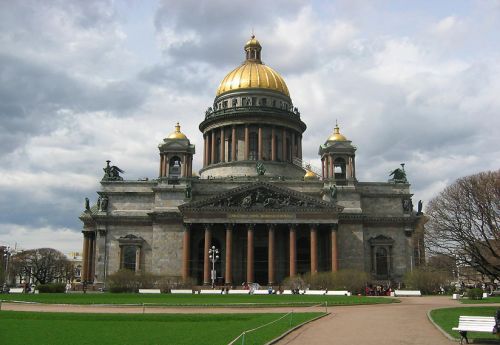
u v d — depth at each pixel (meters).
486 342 34.06
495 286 114.38
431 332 38.53
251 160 146.75
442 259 83.56
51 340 33.09
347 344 32.28
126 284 110.88
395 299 83.12
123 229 130.12
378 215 130.62
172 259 125.38
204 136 158.75
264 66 163.12
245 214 121.19
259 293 105.94
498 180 79.44
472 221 74.06
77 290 123.88
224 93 157.50
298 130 157.38
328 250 125.94
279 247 129.25
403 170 134.88
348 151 132.50
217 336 34.44
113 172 136.12
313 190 131.88
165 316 48.97
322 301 75.12
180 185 129.50
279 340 33.69
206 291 107.56
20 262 194.38
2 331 37.44
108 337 34.53
